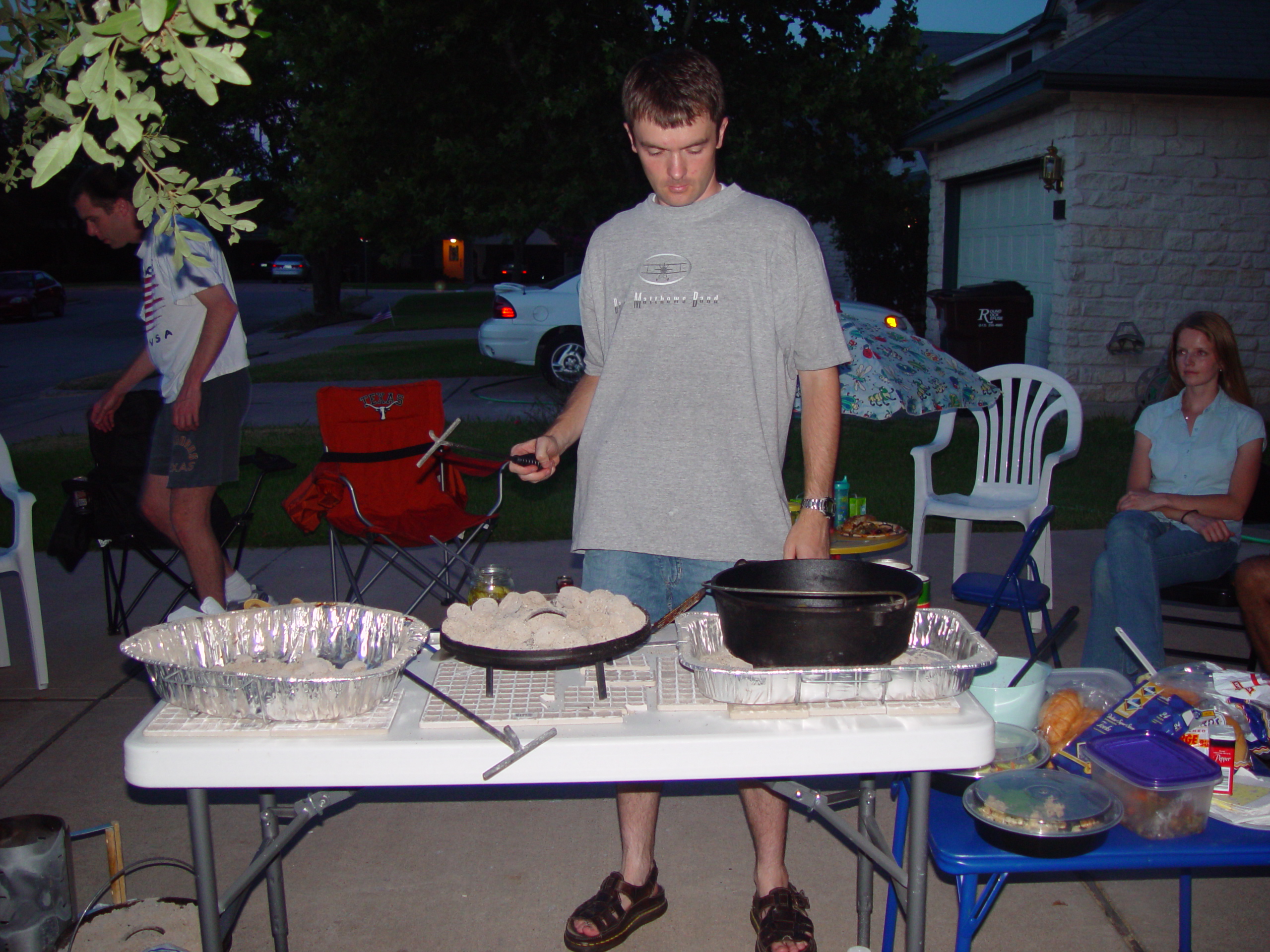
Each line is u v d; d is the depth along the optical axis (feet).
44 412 37.04
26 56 5.45
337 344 59.62
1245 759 6.60
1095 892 8.43
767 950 7.22
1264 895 8.36
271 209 73.87
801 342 7.08
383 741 5.18
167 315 12.01
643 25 37.27
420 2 36.37
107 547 13.74
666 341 7.02
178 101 65.21
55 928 7.00
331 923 8.17
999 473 15.60
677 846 9.24
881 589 5.72
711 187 7.14
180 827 9.64
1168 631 13.97
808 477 7.02
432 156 38.93
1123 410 29.66
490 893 8.57
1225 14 31.04
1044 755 6.67
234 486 22.47
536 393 36.29
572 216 37.32
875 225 44.19
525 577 16.55
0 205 129.08
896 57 37.93
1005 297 28.48
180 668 5.33
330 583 16.40
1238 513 11.10
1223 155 29.48
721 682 5.38
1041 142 31.78
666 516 7.09
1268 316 30.25
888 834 9.34
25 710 12.12
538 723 5.33
